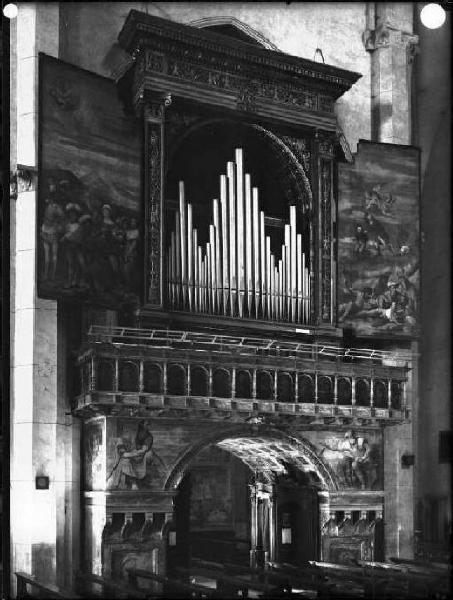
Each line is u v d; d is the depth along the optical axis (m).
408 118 25.55
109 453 19.19
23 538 19.28
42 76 19.22
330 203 23.25
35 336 19.81
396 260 23.84
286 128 22.98
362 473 22.69
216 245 21.52
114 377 18.91
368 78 25.98
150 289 20.23
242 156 22.69
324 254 22.97
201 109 21.70
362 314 23.23
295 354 22.44
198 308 21.05
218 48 21.38
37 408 19.64
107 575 18.94
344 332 23.61
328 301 22.83
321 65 22.72
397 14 25.88
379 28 25.83
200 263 21.27
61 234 19.06
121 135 20.41
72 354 20.33
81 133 19.70
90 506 19.66
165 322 20.30
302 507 23.16
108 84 20.41
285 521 23.61
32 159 20.23
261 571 20.52
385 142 25.33
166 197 23.05
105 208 19.84
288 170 23.36
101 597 18.30
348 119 25.41
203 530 30.33
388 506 23.78
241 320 21.44
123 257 20.02
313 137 23.33
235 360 20.30
